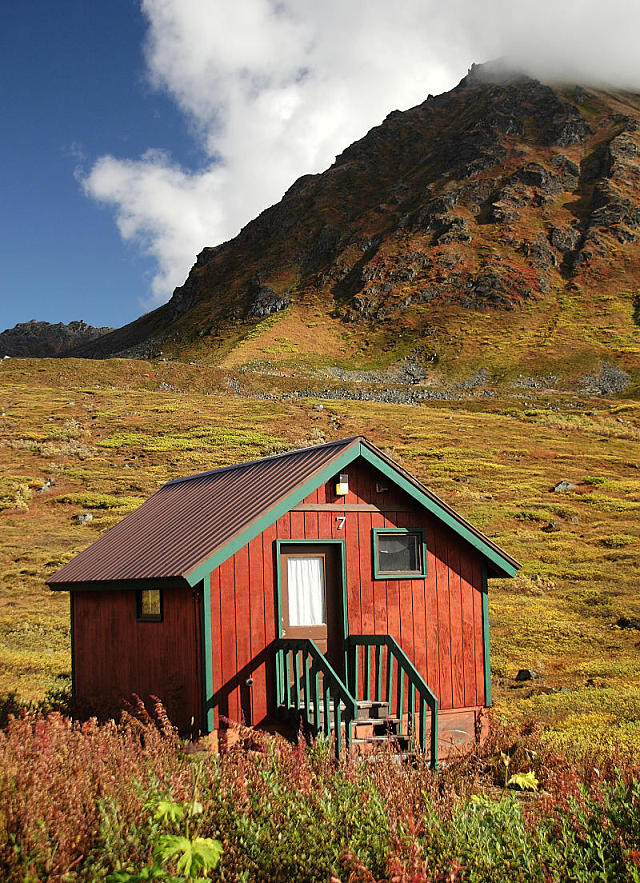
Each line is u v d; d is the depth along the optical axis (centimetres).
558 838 792
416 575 1463
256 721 1295
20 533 4366
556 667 2428
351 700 1105
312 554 1400
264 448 6856
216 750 1252
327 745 1045
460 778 1077
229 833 749
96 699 1591
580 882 709
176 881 625
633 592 3353
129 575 1415
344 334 18025
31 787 698
